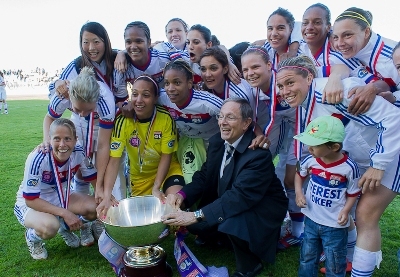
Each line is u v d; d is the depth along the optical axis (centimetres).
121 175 408
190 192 330
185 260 299
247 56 321
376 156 245
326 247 269
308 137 257
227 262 329
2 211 445
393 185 257
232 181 306
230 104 298
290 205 360
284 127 377
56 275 310
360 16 279
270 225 295
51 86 381
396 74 283
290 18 383
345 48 282
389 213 431
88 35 347
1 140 914
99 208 320
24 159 711
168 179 372
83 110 309
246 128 305
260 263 307
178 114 355
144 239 280
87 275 310
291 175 363
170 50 425
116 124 350
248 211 293
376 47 288
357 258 266
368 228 265
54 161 323
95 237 368
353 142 282
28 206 324
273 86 329
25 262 331
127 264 292
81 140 367
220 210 286
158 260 296
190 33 422
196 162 372
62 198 333
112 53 370
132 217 324
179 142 386
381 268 313
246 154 299
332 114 275
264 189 293
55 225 322
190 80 334
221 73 348
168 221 286
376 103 247
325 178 264
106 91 342
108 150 347
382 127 247
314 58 351
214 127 368
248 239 282
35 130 1074
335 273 271
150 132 354
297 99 270
